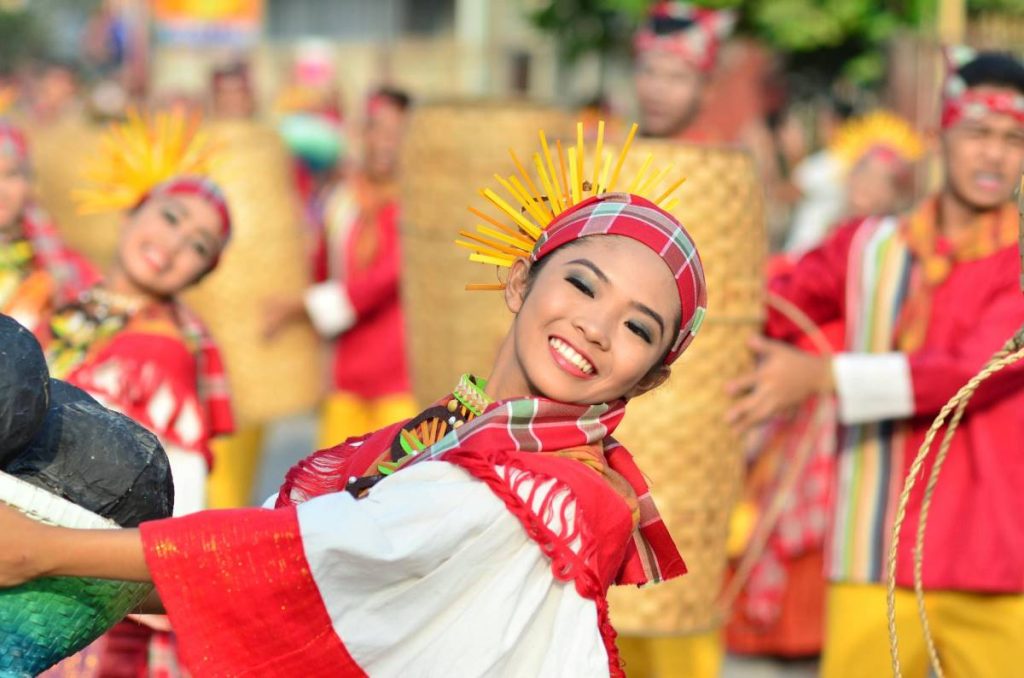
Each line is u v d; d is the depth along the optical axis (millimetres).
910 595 9656
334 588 5422
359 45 54156
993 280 9664
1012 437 9484
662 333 5773
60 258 11438
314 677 5469
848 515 9875
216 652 5391
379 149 16469
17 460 5734
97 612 5633
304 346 15922
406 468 5609
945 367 9469
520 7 33531
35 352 5598
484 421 5699
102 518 5617
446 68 52375
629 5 25812
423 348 12141
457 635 5512
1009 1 16750
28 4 82125
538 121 11883
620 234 5793
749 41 25750
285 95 23391
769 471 13836
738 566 13812
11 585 5371
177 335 9688
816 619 13773
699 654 10492
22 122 18094
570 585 5609
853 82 27594
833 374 9672
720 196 9523
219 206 10023
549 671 5578
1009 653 9367
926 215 9992
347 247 16625
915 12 25734
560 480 5570
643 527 6195
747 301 9727
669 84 12094
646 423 9547
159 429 9406
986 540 9352
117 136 10883
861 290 10078
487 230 6230
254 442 15680
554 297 5727
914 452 9727
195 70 47031
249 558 5375
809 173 22938
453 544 5465
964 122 9648
